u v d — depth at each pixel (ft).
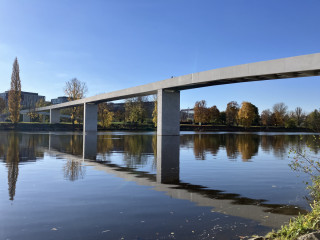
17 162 41.27
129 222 15.62
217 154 55.42
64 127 236.84
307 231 13.23
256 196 21.84
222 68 96.22
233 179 29.32
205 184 26.68
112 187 24.95
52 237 13.46
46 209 18.11
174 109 125.49
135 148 67.26
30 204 19.27
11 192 22.82
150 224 15.30
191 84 108.78
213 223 15.52
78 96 241.14
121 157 49.01
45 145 73.20
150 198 21.07
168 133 123.75
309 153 57.47
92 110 194.18
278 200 20.63
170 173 33.04
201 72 103.04
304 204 19.52
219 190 24.00
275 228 14.82
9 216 16.65
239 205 19.21
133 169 35.88
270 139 114.01
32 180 27.91
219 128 282.56
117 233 13.97
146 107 286.05
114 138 111.65
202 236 13.62
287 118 297.94
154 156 51.03
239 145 79.87
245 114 273.75
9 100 234.99
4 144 74.74
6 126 224.33
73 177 29.76
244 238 13.41
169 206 18.89
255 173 33.27
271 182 27.76
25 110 319.47
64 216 16.66
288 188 24.89
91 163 41.06
